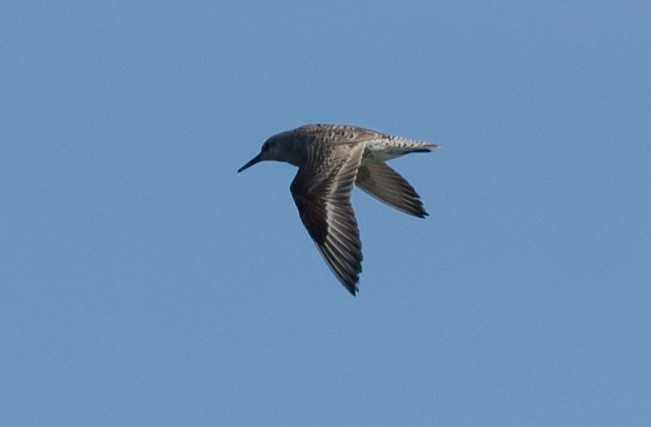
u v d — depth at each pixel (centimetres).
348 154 2225
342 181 2162
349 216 2105
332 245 2083
